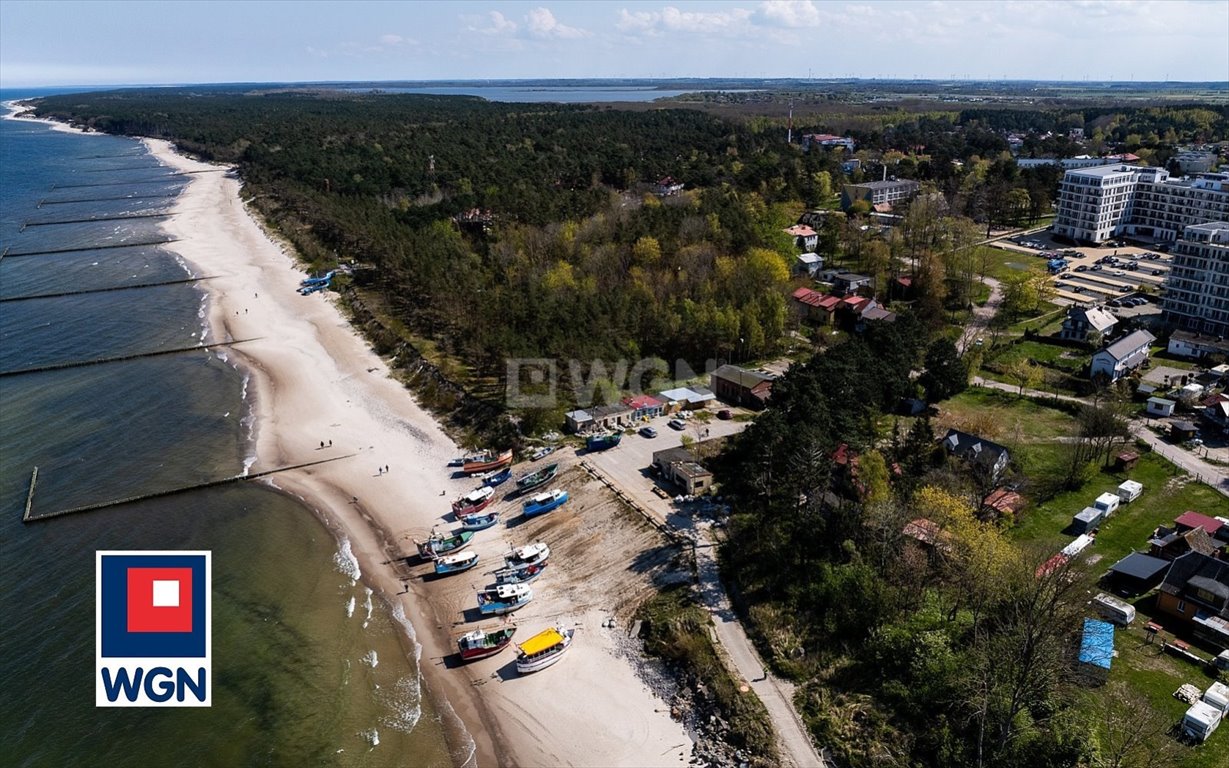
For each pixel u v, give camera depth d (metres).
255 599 80.00
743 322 127.94
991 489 82.25
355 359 138.75
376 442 111.38
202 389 128.25
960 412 110.00
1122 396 105.31
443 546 87.00
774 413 88.62
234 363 138.12
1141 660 62.97
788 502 80.94
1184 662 62.69
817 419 87.44
